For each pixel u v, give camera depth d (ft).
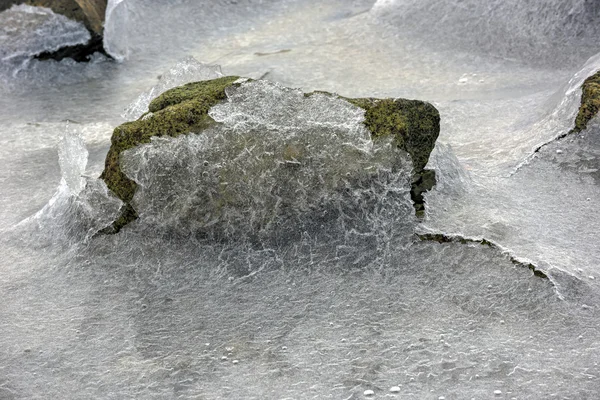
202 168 9.86
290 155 9.80
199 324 8.71
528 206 10.59
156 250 10.00
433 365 7.80
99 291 9.43
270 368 7.89
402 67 19.10
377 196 9.93
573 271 9.05
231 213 9.93
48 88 19.39
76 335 8.59
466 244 9.50
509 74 18.13
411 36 21.02
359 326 8.52
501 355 7.91
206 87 10.84
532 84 17.17
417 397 7.34
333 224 9.91
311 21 23.59
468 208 10.18
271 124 9.95
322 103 10.21
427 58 19.66
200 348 8.28
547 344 8.09
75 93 18.88
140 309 9.04
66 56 20.67
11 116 17.16
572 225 10.25
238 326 8.64
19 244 10.54
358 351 8.09
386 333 8.37
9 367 8.05
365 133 9.86
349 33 21.83
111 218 10.21
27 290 9.51
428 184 10.18
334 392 7.47
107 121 16.30
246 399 7.43
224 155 9.84
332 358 8.00
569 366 7.70
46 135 15.49
